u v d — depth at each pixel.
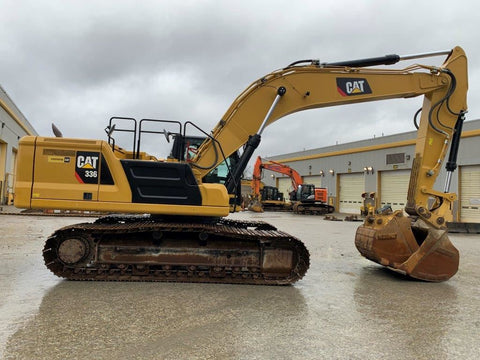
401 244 6.08
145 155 5.87
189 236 5.62
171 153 6.10
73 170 5.34
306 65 6.39
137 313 3.98
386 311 4.33
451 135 6.54
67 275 5.25
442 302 4.75
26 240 9.08
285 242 5.59
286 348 3.19
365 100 6.57
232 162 6.64
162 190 5.45
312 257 8.14
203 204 5.50
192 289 5.04
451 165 6.55
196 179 5.61
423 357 3.08
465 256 8.87
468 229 15.93
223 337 3.39
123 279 5.29
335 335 3.53
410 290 5.37
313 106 6.47
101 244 5.43
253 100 6.25
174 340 3.29
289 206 33.72
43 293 4.64
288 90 6.32
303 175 39.50
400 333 3.62
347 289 5.38
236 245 5.64
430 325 3.86
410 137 27.64
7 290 4.76
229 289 5.11
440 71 6.51
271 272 5.56
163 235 5.57
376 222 6.49
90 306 4.18
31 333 3.37
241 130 6.21
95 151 5.38
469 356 3.12
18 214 17.38
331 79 6.42
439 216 6.16
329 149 35.75
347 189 33.78
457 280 6.12
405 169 27.97
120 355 2.96
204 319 3.86
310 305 4.50
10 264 6.33
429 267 5.86
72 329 3.48
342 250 9.25
